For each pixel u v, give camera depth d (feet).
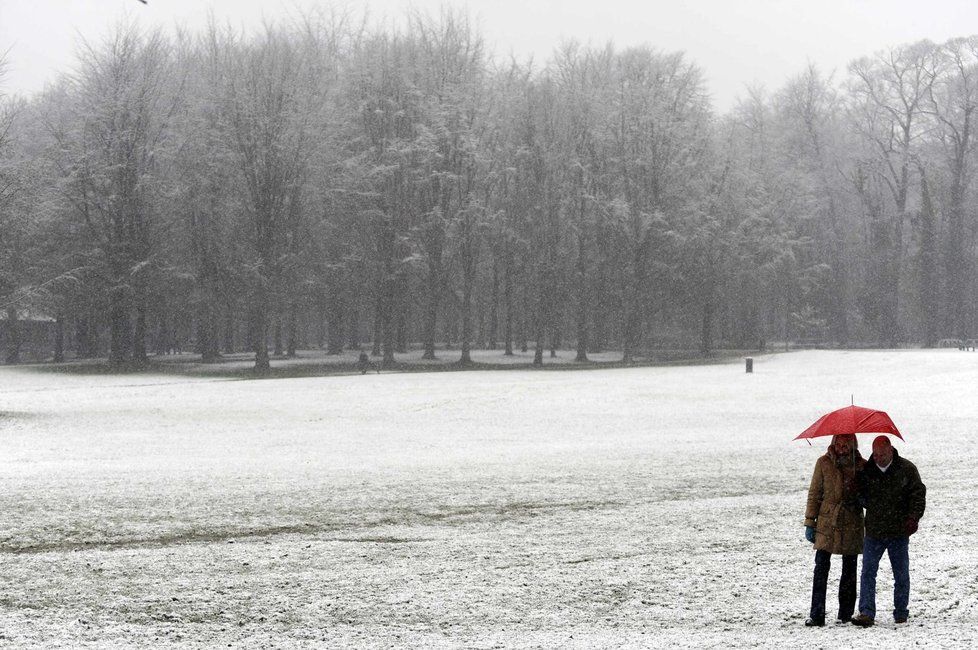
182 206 222.07
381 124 233.14
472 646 28.27
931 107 320.29
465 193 236.43
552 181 235.61
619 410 117.50
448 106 230.68
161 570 38.45
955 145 308.40
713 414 111.86
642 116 240.53
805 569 38.58
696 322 296.92
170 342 296.92
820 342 329.72
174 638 29.53
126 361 231.09
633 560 40.27
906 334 355.15
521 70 254.06
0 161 144.97
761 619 31.50
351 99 234.38
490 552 41.81
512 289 269.85
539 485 59.77
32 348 306.35
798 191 286.87
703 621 31.30
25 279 186.50
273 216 209.36
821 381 159.63
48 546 42.96
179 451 81.00
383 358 251.19
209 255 223.71
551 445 83.41
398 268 229.25
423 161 224.94
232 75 209.87
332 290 237.86
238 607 33.22
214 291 223.92
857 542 30.45
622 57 256.52
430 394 140.77
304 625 31.04
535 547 42.83
